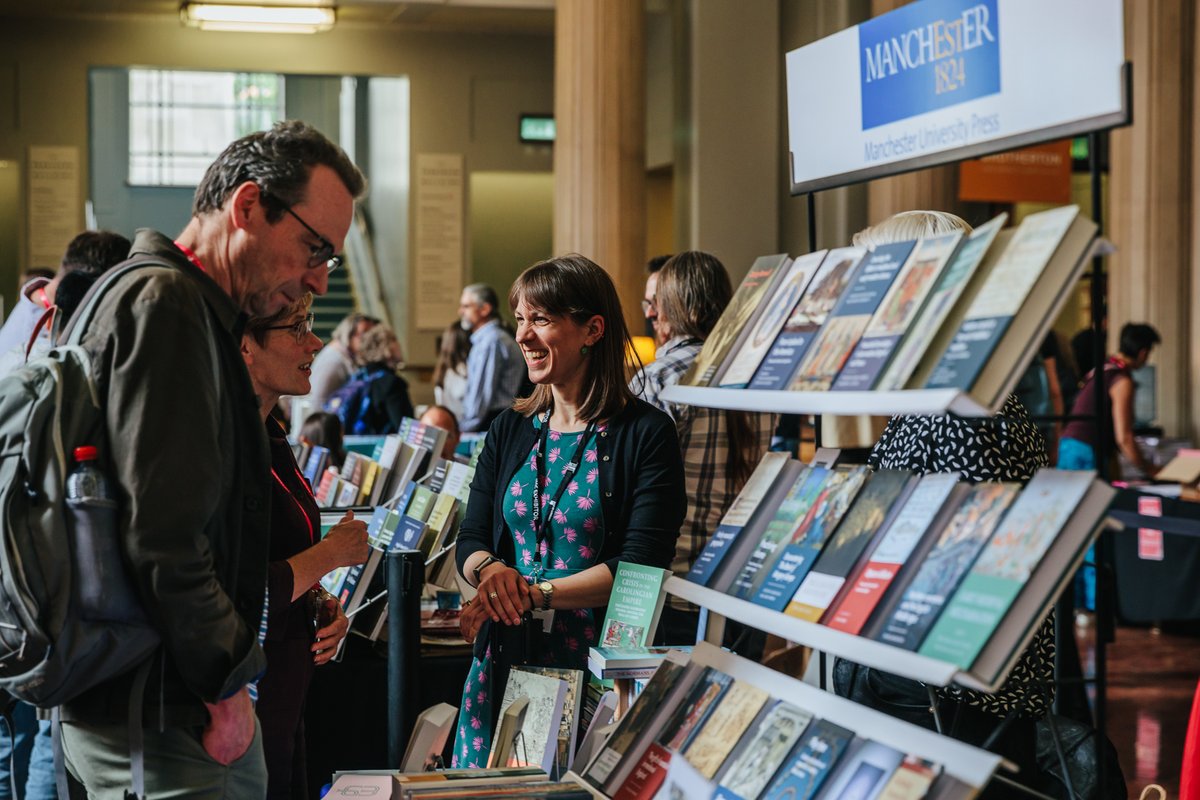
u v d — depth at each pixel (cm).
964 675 143
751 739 178
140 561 175
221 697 184
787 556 186
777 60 1121
